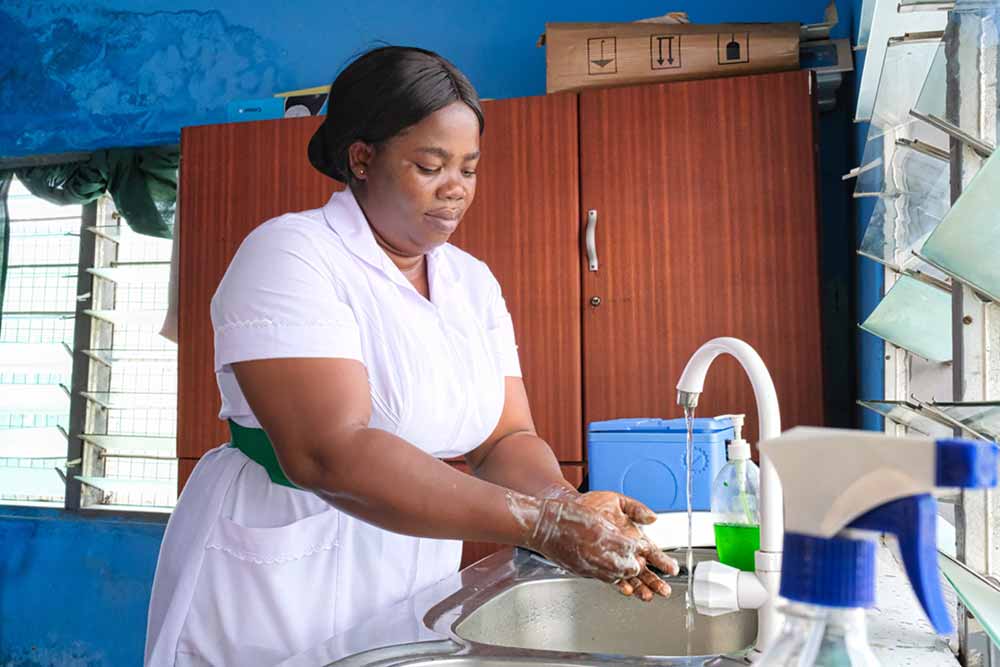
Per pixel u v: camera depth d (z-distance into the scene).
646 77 2.40
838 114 2.62
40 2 3.45
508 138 2.46
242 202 2.64
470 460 1.43
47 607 3.29
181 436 2.64
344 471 1.01
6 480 3.41
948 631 0.36
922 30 1.23
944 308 1.19
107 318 3.29
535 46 2.94
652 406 2.33
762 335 2.25
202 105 3.25
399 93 1.14
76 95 3.39
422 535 0.99
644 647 1.35
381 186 1.19
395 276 1.22
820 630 0.41
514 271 2.44
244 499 1.23
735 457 1.13
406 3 3.06
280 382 1.06
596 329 2.38
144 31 3.33
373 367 1.20
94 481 3.27
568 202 2.41
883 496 0.38
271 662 1.17
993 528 0.92
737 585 0.85
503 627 1.24
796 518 0.41
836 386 2.58
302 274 1.11
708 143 2.32
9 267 3.54
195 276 2.67
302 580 1.19
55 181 3.38
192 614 1.21
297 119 2.62
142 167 3.27
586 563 0.94
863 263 2.25
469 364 1.30
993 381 0.91
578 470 2.37
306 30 3.15
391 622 1.09
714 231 2.30
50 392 3.38
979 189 0.68
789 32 2.33
